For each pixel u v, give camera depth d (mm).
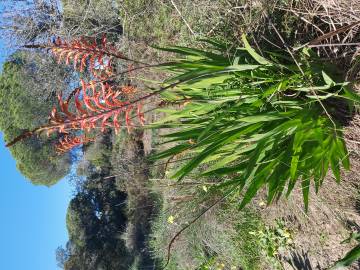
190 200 4660
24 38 8312
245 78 2820
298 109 2658
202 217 4945
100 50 2457
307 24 3037
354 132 2875
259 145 2486
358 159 2994
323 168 2475
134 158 8172
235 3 3639
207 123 2910
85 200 14148
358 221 3297
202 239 5215
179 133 2943
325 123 2586
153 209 7883
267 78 2709
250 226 4523
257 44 3006
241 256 4766
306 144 2527
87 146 11594
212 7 3869
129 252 11133
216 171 2770
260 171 2510
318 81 2699
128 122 2221
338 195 3318
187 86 2822
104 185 13047
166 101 2922
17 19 8164
